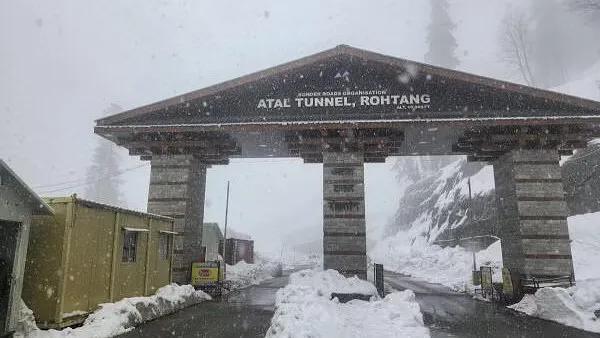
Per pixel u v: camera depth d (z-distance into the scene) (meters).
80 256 12.35
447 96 19.66
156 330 11.87
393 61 19.80
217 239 39.84
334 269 19.53
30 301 11.52
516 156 19.92
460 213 46.97
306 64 20.09
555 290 14.39
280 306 11.73
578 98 18.84
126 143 21.17
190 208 21.45
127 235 15.17
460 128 19.39
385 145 21.02
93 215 13.09
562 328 12.64
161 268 17.86
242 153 23.86
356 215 19.97
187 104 20.42
